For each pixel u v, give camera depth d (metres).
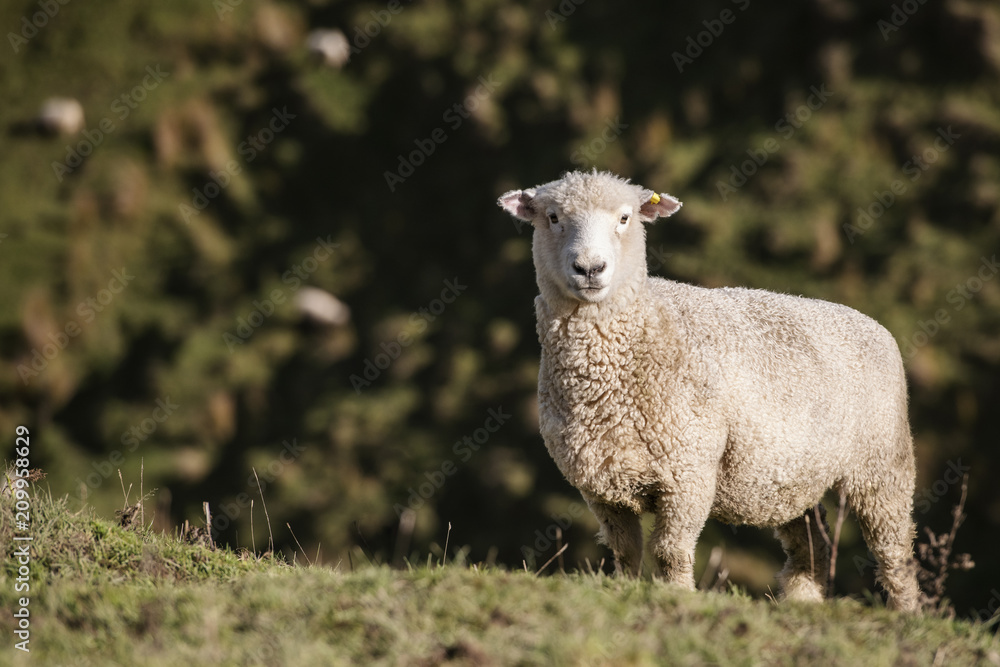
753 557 33.81
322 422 42.78
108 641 9.11
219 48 55.09
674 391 12.60
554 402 13.25
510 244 47.19
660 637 8.90
